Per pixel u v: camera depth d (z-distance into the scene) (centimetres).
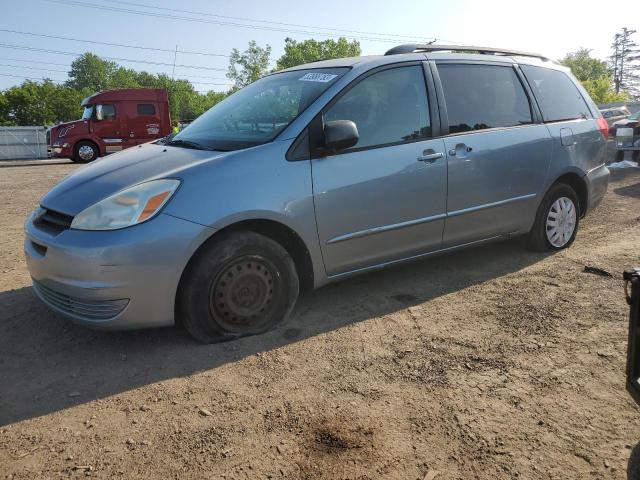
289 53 8294
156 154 367
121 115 2014
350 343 336
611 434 243
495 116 450
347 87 374
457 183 415
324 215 353
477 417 257
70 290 306
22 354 329
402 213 389
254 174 330
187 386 289
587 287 420
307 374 299
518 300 399
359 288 430
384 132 384
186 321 325
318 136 355
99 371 306
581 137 511
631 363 188
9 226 702
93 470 225
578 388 280
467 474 220
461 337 342
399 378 294
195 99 10319
